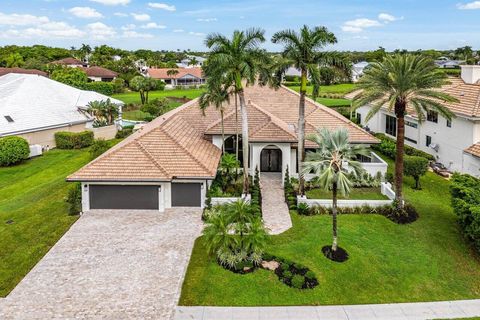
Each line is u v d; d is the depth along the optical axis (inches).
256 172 1264.8
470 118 1268.5
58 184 1352.1
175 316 674.8
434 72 1027.3
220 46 1061.8
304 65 1068.5
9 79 2315.5
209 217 896.9
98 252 874.8
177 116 1489.9
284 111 1560.0
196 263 832.3
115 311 682.8
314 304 720.3
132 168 1071.6
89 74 4534.9
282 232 967.0
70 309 687.7
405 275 816.9
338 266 830.5
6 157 1571.1
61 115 2003.0
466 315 701.9
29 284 762.2
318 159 852.6
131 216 1056.8
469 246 930.1
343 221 1037.2
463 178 1016.2
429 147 1556.3
